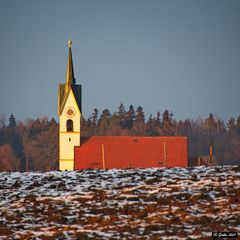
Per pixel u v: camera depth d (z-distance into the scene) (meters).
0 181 168.88
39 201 151.00
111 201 147.75
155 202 145.50
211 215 136.00
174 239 124.06
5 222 139.38
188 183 155.88
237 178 156.88
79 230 132.88
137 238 125.94
